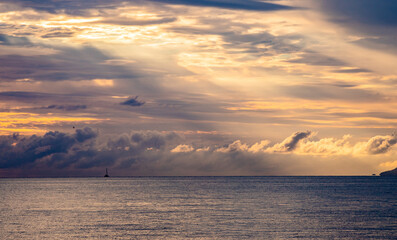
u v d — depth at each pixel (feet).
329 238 201.77
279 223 248.73
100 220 267.59
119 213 309.22
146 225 244.01
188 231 222.28
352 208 341.82
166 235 211.61
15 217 284.61
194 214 298.76
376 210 325.62
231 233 215.72
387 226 237.25
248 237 204.74
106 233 217.56
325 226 236.63
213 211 318.86
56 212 317.42
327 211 317.42
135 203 399.44
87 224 249.14
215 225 242.37
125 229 229.86
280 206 358.84
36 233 217.77
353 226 237.04
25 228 233.96
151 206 366.22
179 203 396.37
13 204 390.42
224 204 381.40
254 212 310.24
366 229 226.79
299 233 214.90
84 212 317.63
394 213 303.48
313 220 262.26
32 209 341.82
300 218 272.72
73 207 359.46
